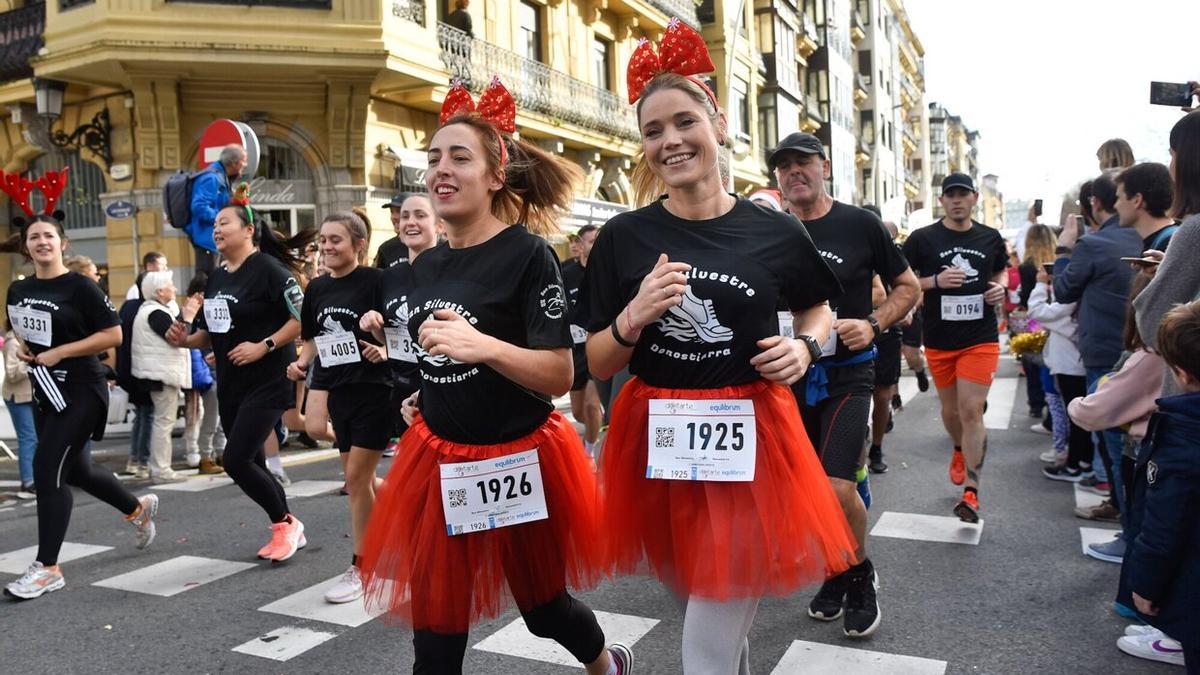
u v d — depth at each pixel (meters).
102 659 3.66
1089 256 5.10
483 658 3.54
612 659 2.86
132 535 5.76
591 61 20.08
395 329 3.83
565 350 2.44
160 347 7.60
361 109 13.46
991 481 6.60
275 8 12.35
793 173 3.87
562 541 2.54
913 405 11.20
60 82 12.76
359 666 3.51
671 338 2.36
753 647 3.58
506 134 2.69
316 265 8.71
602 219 15.02
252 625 3.99
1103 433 5.08
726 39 25.19
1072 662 3.35
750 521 2.27
